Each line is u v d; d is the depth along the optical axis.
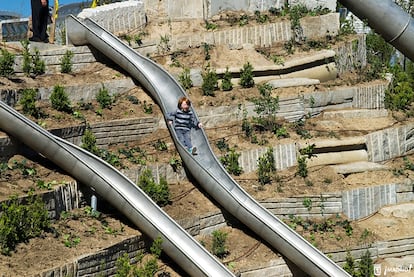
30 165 14.00
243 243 14.88
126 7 20.44
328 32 22.22
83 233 12.88
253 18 21.84
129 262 12.61
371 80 21.44
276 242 14.46
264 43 21.03
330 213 16.61
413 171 18.67
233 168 16.61
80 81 17.59
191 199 15.43
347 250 15.62
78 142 15.57
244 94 18.80
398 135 19.36
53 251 11.91
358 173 17.75
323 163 17.84
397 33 21.92
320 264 14.06
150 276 12.10
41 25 19.33
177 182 15.95
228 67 19.33
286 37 21.38
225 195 14.93
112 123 16.25
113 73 18.39
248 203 14.96
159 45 19.86
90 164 13.76
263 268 14.31
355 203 16.95
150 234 13.26
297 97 18.94
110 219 13.75
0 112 13.70
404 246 16.47
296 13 21.64
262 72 19.59
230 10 22.02
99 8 19.95
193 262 12.87
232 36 20.62
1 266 11.05
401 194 17.81
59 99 15.97
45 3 19.16
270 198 15.95
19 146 14.10
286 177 16.98
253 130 17.89
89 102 17.08
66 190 13.50
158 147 16.45
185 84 18.62
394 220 17.08
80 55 18.48
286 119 18.70
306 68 20.44
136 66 17.88
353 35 22.58
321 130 18.61
